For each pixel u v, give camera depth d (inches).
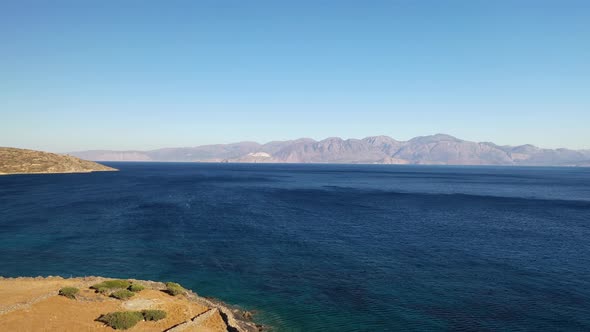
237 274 1649.9
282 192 5216.5
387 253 1990.7
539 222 2920.8
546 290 1473.9
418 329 1160.8
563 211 3526.1
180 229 2534.5
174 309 1183.6
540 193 5438.0
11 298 1167.0
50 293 1208.2
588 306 1330.0
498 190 5935.0
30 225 2588.6
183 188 5580.7
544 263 1823.3
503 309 1302.9
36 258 1835.6
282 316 1243.8
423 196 4862.2
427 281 1572.3
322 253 1983.3
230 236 2349.9
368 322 1206.3
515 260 1875.0
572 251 2043.6
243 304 1336.1
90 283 1362.0
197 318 1120.2
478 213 3363.7
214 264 1784.0
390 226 2714.1
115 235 2333.9
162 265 1760.6
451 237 2372.0
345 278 1605.6
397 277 1619.1
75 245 2081.7
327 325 1182.9
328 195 4874.5
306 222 2847.0
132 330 1013.8
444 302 1359.5
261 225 2709.2
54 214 3029.0
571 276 1636.3
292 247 2100.1
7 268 1681.8
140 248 2043.6
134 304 1189.7
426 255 1957.4
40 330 970.7
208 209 3447.3
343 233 2470.5
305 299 1384.1
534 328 1168.8
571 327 1174.3
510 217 3149.6
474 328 1168.2
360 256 1930.4
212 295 1416.1
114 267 1721.2
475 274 1659.7
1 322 998.4
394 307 1318.9
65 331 975.6
